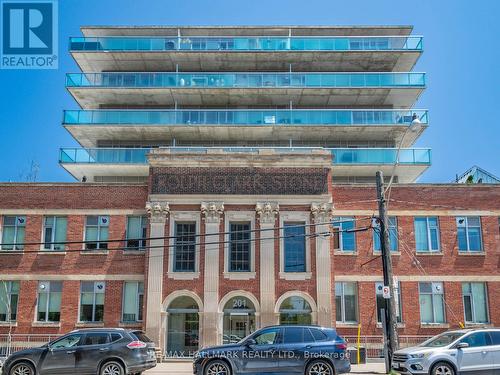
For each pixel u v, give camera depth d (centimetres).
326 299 2920
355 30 4628
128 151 4094
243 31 4628
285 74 4341
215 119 4206
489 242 3158
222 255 2992
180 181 3073
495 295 3097
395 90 4284
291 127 4150
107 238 3142
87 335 2025
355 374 2220
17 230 3164
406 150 4038
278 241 3002
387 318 2302
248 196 3041
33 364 1972
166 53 4391
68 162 4031
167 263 2981
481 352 1908
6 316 3072
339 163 3962
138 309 3052
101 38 4447
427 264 3127
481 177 4147
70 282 3083
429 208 3188
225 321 2944
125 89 4262
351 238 3156
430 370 1883
